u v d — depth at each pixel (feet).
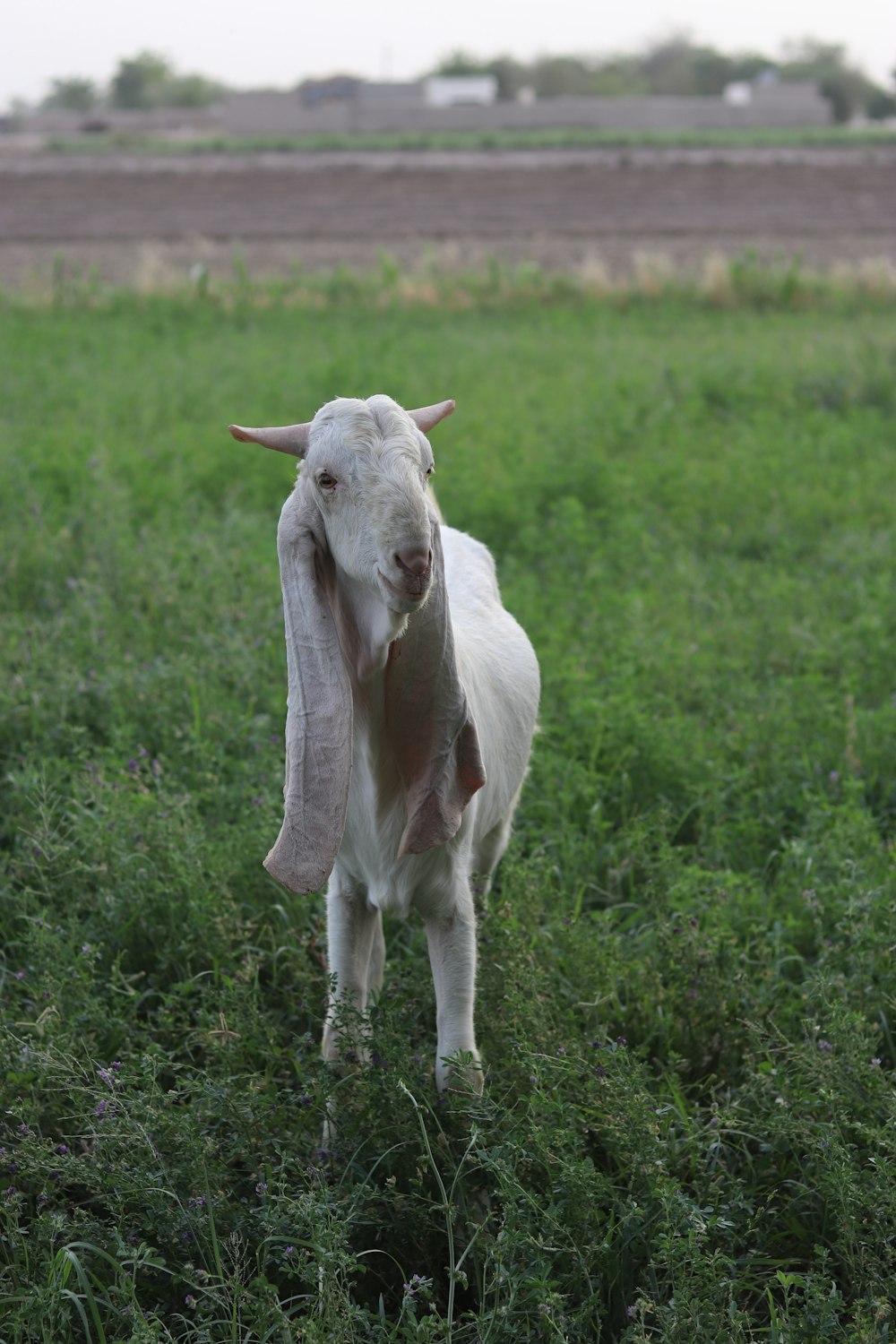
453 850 14.07
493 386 52.24
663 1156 13.44
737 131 247.29
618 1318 12.42
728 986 16.26
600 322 74.18
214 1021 15.34
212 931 17.02
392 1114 13.48
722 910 17.56
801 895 18.28
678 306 80.59
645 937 17.97
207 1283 12.23
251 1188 13.53
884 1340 11.30
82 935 17.03
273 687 24.12
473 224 121.08
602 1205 13.17
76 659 24.86
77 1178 12.96
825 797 21.04
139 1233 12.97
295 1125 13.88
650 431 45.83
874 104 373.20
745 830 20.62
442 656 12.76
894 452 43.86
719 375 53.83
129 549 30.71
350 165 173.99
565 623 27.76
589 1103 13.83
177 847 18.06
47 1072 14.08
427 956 17.26
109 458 38.65
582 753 23.04
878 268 82.58
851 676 25.64
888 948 16.46
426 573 11.26
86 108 498.69
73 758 22.00
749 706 24.53
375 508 11.27
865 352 57.26
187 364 58.54
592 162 173.88
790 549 33.78
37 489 35.19
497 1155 12.46
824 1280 12.35
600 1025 15.80
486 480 37.96
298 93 269.85
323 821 12.10
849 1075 14.30
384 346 61.57
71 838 19.99
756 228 117.29
